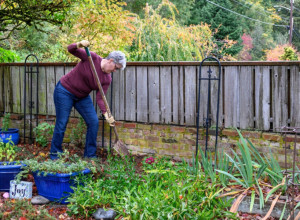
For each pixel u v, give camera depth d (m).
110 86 5.29
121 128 5.23
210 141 4.57
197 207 3.31
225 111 4.45
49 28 10.24
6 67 6.20
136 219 3.12
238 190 3.60
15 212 3.16
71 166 3.80
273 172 3.64
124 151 4.50
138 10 18.42
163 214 3.08
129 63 5.05
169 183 3.71
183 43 7.52
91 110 4.77
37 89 5.78
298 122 4.02
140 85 5.04
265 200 3.36
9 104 6.25
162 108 4.91
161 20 7.71
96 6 6.37
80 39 6.67
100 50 6.57
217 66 4.46
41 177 3.84
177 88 4.78
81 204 3.45
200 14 23.94
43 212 3.23
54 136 4.67
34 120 6.02
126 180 3.89
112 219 3.32
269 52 19.25
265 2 34.94
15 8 5.76
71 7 5.87
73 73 4.55
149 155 5.02
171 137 4.85
